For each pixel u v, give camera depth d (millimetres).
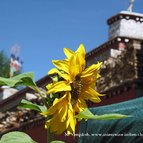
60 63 1854
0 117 21688
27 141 1725
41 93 1870
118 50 13586
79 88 1868
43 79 17844
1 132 18859
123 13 14180
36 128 15992
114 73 11820
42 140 15383
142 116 2980
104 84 12227
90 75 1885
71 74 1854
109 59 12258
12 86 1771
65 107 1775
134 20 14273
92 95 1897
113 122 3182
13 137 1710
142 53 11180
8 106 22875
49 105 1866
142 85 10852
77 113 1914
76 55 1874
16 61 37812
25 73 1834
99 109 3500
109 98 11852
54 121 1770
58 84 1793
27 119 17000
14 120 18219
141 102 3104
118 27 14125
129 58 11227
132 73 11047
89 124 3408
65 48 1916
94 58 14383
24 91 20609
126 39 13812
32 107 1890
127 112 3119
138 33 14164
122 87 11258
